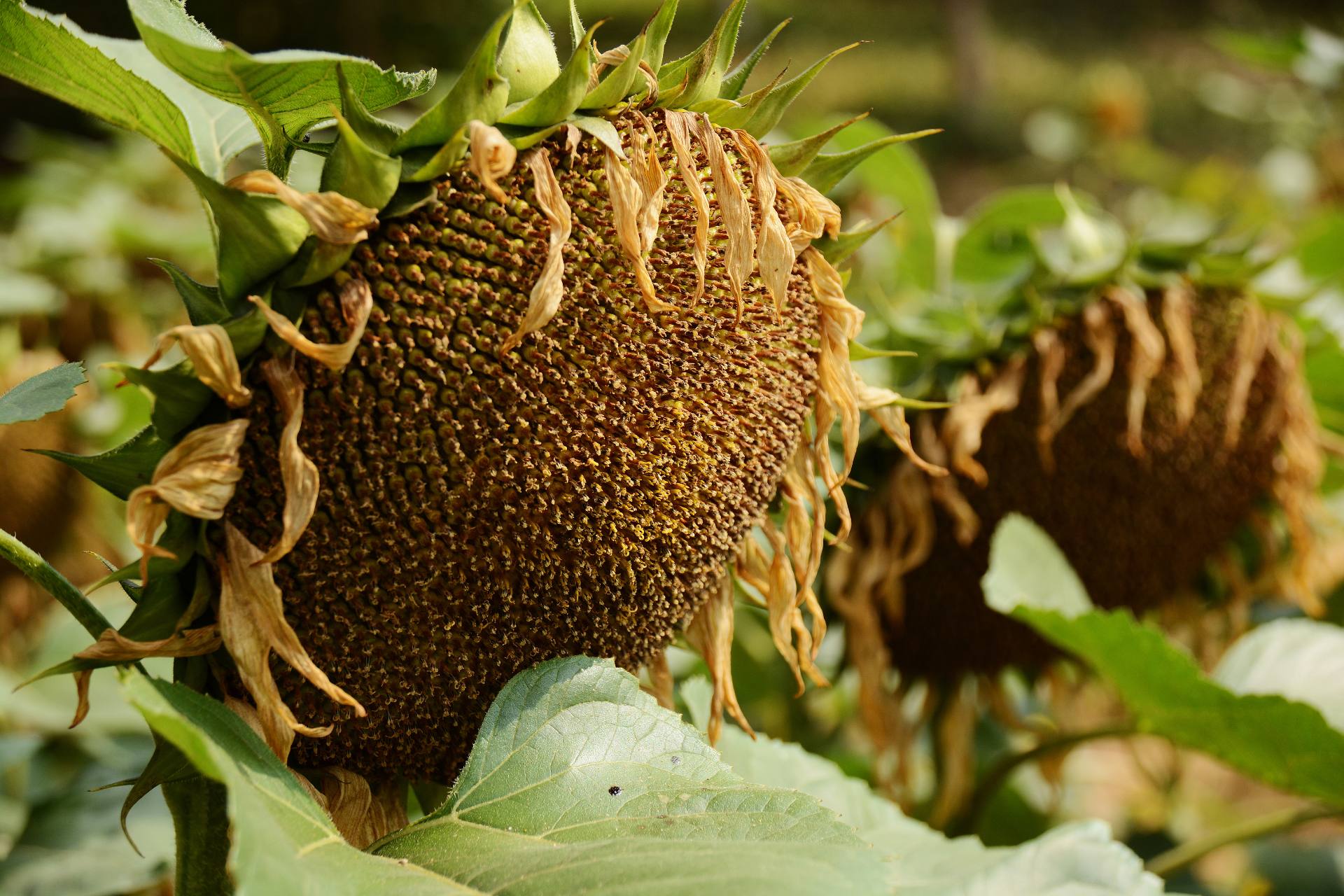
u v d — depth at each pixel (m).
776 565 1.39
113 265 2.39
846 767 1.82
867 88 12.07
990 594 1.52
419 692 1.28
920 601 1.65
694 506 1.31
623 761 1.26
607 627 1.30
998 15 14.49
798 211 1.33
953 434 1.60
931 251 1.92
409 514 1.27
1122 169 5.18
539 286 1.26
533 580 1.29
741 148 1.31
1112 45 13.89
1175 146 10.25
